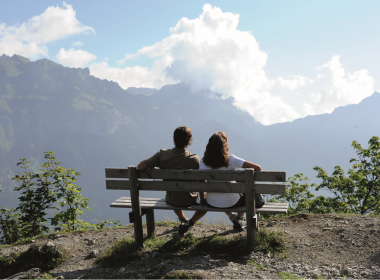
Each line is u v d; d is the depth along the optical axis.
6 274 3.71
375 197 16.19
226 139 3.61
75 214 6.26
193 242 3.81
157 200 4.08
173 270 2.88
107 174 3.79
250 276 2.75
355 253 3.29
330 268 2.97
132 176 3.61
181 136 3.66
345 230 3.96
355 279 2.68
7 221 6.09
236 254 3.38
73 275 3.25
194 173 3.42
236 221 4.12
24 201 6.21
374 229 3.79
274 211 3.42
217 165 3.54
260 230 3.88
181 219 4.03
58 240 4.69
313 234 4.02
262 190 3.26
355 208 16.41
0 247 4.89
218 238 3.76
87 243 4.43
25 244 4.86
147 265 3.26
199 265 3.05
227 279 2.65
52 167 6.63
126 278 2.81
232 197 3.54
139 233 3.69
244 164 3.48
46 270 3.62
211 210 3.59
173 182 3.53
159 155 3.69
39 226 6.13
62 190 6.27
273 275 2.80
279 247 3.55
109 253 3.65
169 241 3.83
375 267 2.86
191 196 3.69
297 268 3.00
